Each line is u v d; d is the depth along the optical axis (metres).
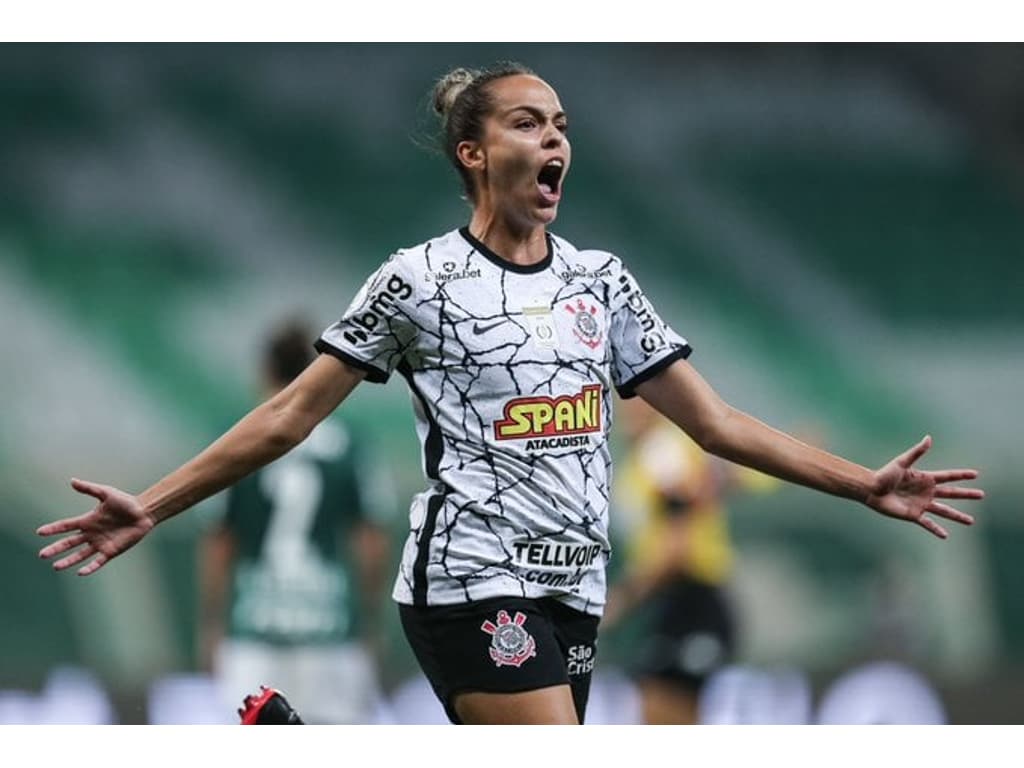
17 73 45.16
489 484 14.88
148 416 43.88
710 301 46.16
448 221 45.88
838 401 45.72
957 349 46.06
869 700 40.16
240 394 44.34
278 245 45.31
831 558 41.94
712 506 29.62
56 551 14.88
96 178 45.09
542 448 14.95
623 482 39.41
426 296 15.00
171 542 40.94
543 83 15.57
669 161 46.66
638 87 47.00
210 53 45.94
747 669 39.28
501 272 15.25
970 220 46.84
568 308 15.30
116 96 45.50
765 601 41.56
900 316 46.19
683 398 15.95
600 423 15.31
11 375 43.69
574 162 46.66
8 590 41.25
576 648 15.52
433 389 15.07
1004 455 45.22
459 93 15.76
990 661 41.97
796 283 46.25
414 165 46.06
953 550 42.69
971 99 47.19
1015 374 45.91
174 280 44.75
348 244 45.50
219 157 45.59
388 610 39.69
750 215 46.59
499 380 14.92
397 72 46.34
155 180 45.19
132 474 43.50
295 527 25.55
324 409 15.20
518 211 15.28
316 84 46.22
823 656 41.50
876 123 47.12
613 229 46.41
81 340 44.16
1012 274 46.50
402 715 37.72
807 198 46.75
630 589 29.48
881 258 46.47
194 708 39.50
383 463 41.88
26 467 43.09
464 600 14.88
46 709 39.47
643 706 29.66
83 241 44.72
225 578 25.86
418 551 15.12
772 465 15.93
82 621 40.84
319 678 25.52
